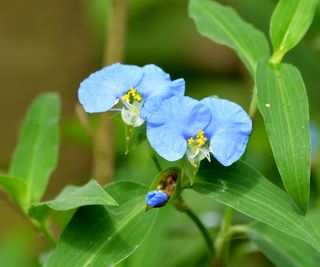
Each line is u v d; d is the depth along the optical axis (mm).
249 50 375
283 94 346
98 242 342
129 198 350
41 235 389
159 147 333
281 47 363
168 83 344
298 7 366
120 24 427
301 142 336
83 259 339
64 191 349
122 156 498
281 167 334
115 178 482
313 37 490
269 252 378
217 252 378
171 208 408
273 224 330
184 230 457
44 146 391
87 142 478
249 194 337
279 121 339
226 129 335
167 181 339
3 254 491
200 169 343
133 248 341
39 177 387
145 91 345
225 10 388
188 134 335
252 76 365
